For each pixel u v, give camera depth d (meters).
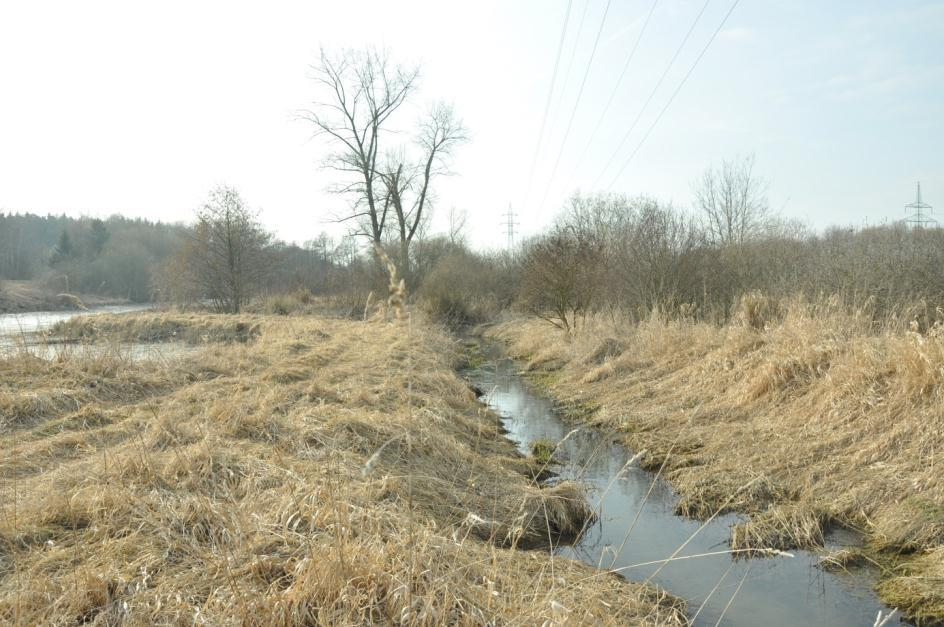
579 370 14.13
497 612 3.51
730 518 6.49
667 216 17.22
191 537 4.16
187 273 27.14
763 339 10.67
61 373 9.23
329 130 32.41
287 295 29.36
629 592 4.63
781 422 8.27
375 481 5.65
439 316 28.39
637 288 16.73
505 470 7.57
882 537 5.66
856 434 7.25
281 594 3.29
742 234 23.27
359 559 3.59
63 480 5.14
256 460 5.70
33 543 4.11
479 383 14.66
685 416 9.60
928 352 7.18
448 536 4.96
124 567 3.77
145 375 9.88
